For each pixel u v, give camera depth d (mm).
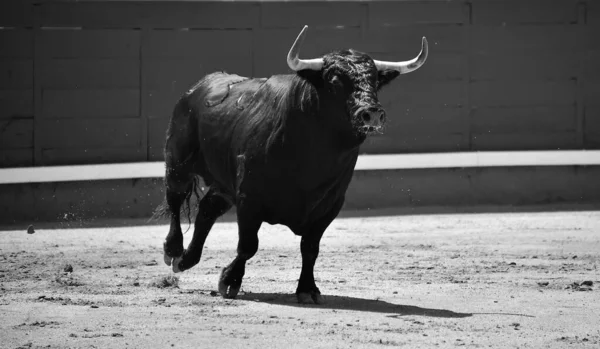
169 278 22484
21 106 43906
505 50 46344
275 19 45312
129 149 44406
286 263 26625
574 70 46688
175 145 23406
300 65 18562
